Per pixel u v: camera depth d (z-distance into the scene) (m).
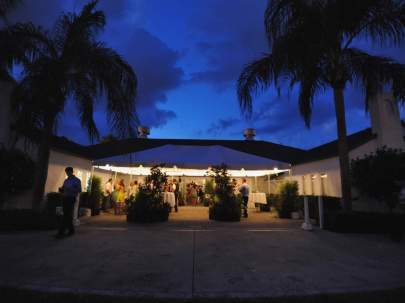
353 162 10.70
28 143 9.33
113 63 9.09
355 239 7.62
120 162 13.05
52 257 5.49
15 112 8.70
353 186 10.77
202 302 3.62
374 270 4.93
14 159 8.97
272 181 19.86
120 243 6.79
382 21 8.62
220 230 8.84
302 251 6.22
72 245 6.50
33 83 8.28
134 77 9.60
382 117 11.76
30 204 10.13
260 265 5.16
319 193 14.18
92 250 6.07
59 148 12.15
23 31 8.66
